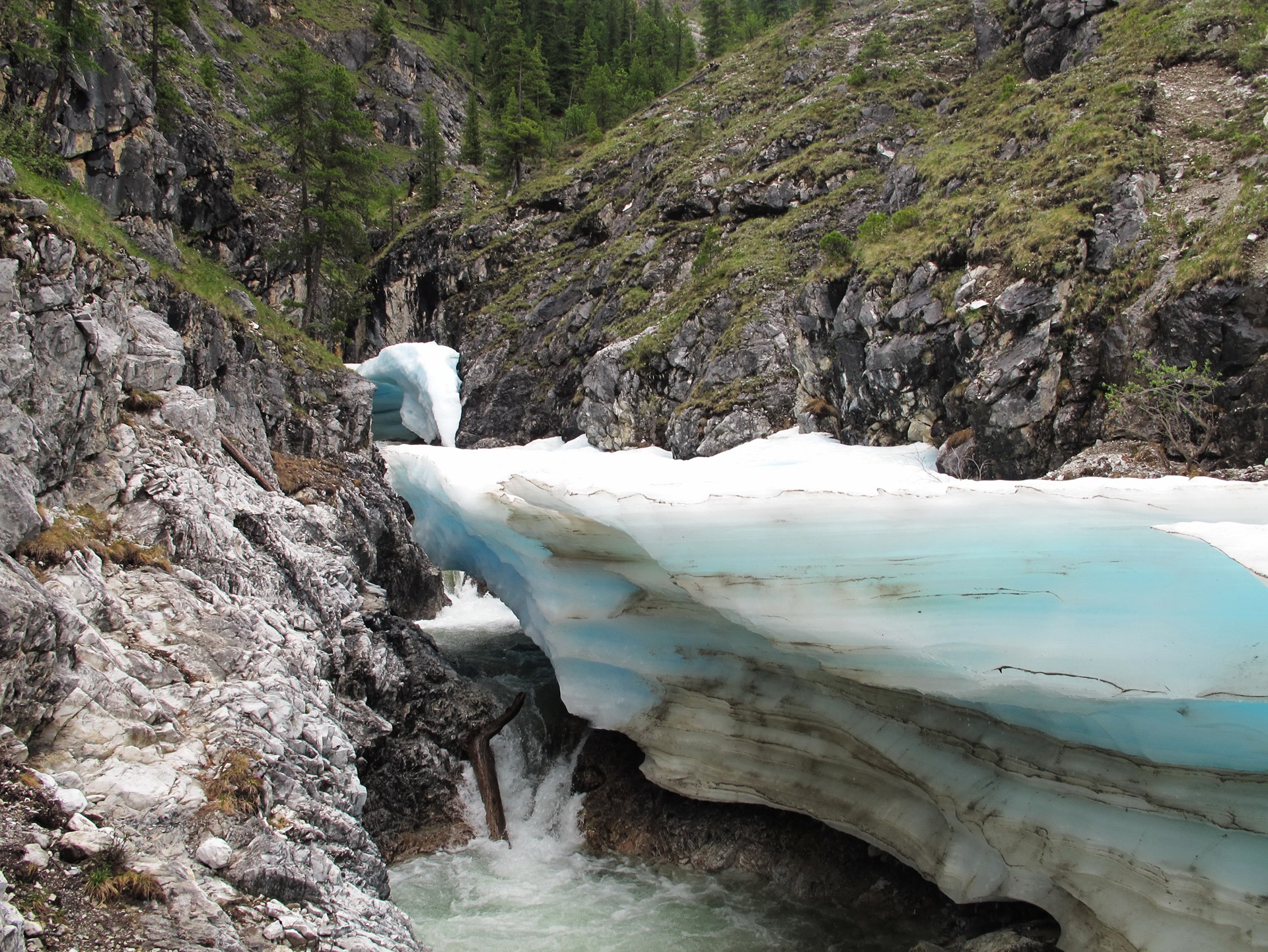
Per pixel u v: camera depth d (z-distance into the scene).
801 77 47.56
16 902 5.65
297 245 32.00
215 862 6.73
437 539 18.97
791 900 11.18
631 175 47.25
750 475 12.05
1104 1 27.80
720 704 11.91
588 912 11.01
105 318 10.88
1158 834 7.57
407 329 51.19
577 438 36.19
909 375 20.08
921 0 50.53
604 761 14.13
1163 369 15.49
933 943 9.90
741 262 33.94
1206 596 7.01
